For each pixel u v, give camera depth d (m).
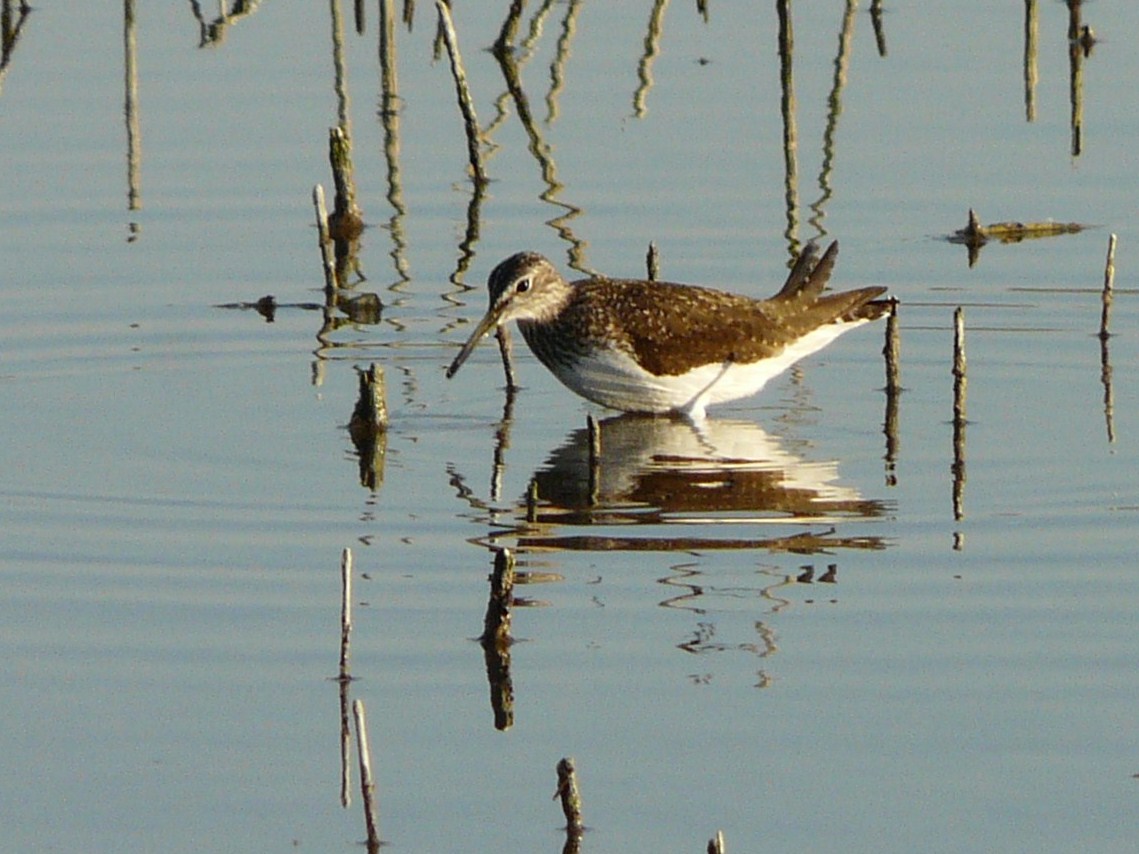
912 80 24.70
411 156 23.22
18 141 23.09
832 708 11.68
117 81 24.86
